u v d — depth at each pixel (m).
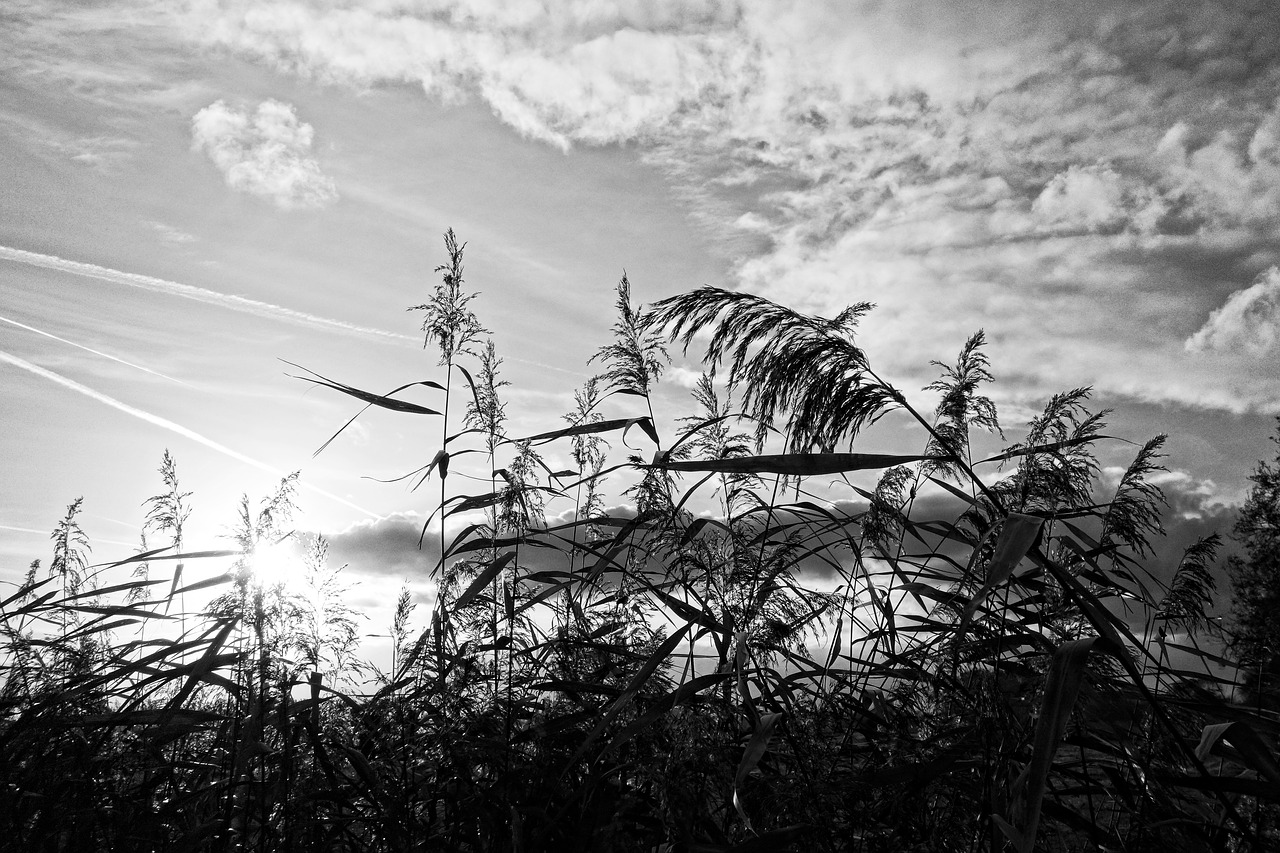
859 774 2.52
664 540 3.10
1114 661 2.43
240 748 2.81
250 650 2.99
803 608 2.81
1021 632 2.55
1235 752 1.87
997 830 2.17
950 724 2.65
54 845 2.83
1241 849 2.13
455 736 2.87
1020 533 1.78
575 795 2.61
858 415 2.62
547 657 3.27
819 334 2.80
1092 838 2.17
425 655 3.15
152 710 3.05
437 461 3.43
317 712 2.91
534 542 3.17
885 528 3.09
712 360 3.06
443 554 3.30
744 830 2.47
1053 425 3.44
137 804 3.01
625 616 3.41
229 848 2.82
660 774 2.41
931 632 2.70
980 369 3.45
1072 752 2.43
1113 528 3.33
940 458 2.24
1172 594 3.22
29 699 3.05
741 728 2.57
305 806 2.84
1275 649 2.59
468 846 2.78
